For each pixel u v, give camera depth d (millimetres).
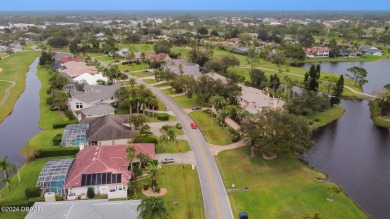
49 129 119000
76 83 166625
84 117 125000
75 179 78625
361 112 147125
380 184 88375
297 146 91125
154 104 137500
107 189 78750
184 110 139750
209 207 74188
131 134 106000
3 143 111625
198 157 97812
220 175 88125
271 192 80688
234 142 108250
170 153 99812
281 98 149125
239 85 156875
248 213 72188
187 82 153875
